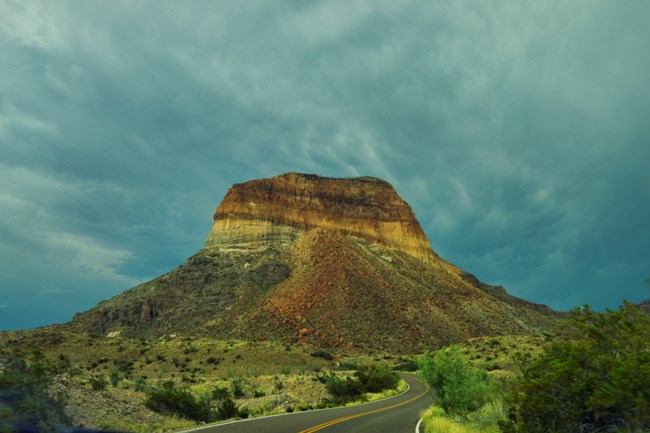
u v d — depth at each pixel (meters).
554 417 8.69
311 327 114.25
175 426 16.83
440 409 22.19
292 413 23.94
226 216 191.38
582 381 8.02
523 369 10.34
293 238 184.50
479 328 130.88
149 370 74.94
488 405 16.38
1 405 10.52
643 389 7.15
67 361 20.48
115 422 14.40
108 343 90.38
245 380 49.25
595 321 8.95
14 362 12.67
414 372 81.44
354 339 110.44
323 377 48.38
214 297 140.25
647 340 8.02
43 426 10.57
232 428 15.48
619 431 7.35
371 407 29.25
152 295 145.50
